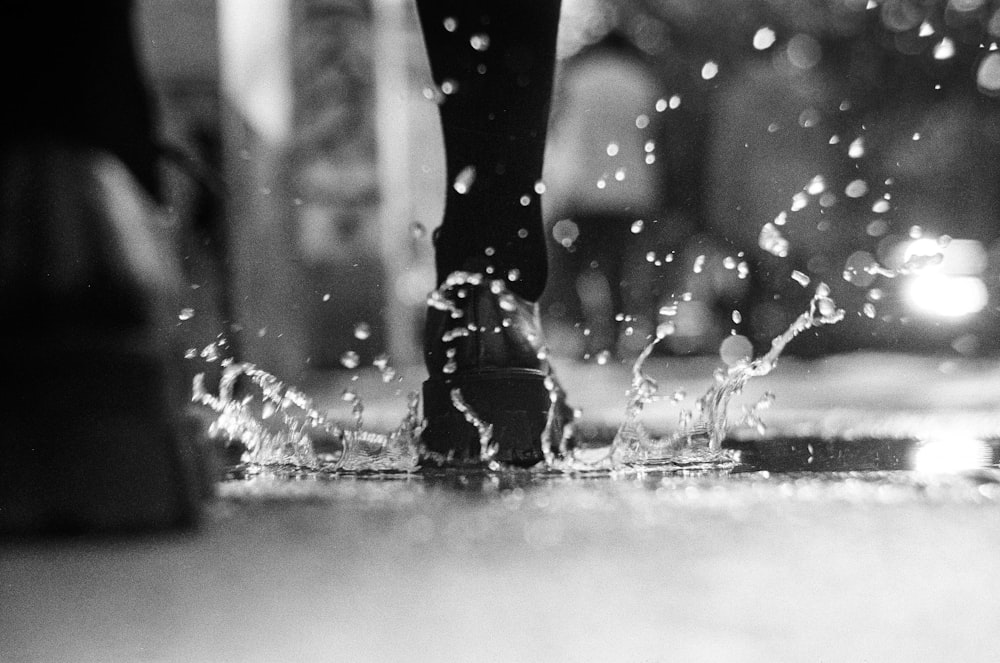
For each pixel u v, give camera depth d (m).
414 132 7.16
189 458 1.47
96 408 1.45
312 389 4.46
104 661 1.07
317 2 5.35
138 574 1.35
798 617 1.19
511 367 1.85
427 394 1.87
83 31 1.49
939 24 8.17
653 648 1.08
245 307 2.92
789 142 6.68
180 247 2.34
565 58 6.36
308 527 1.48
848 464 1.89
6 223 1.46
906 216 7.96
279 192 4.25
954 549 1.40
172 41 2.86
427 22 1.86
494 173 1.86
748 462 1.91
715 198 6.64
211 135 2.86
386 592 1.30
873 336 6.20
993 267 6.28
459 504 1.57
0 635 1.15
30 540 1.44
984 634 1.13
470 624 1.17
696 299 6.58
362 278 5.46
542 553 1.39
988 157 8.02
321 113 5.39
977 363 5.48
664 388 3.96
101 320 1.45
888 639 1.12
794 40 8.32
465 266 1.87
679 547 1.40
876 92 8.23
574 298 6.02
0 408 1.44
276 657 1.07
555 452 1.89
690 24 8.16
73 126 1.49
